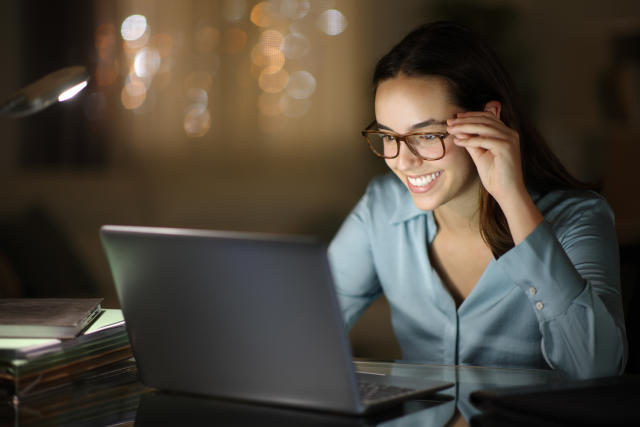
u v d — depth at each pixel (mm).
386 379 1148
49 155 5754
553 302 1205
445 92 1350
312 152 5828
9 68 5617
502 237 1437
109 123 5766
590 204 1465
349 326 1730
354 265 1707
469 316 1517
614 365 1210
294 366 980
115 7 5621
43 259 3275
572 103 5035
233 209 5785
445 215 1547
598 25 4980
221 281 976
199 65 5785
